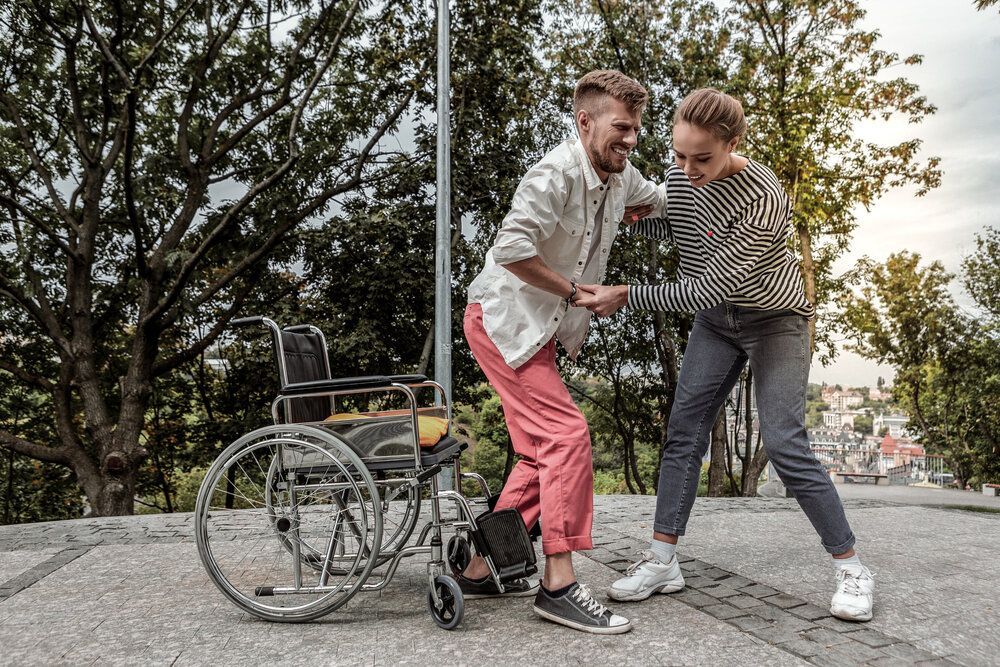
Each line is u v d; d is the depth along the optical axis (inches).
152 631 93.7
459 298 578.6
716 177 93.7
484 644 87.0
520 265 92.2
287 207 582.6
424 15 545.3
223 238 593.0
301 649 86.4
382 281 546.0
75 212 600.1
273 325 102.4
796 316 100.0
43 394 674.2
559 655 83.0
